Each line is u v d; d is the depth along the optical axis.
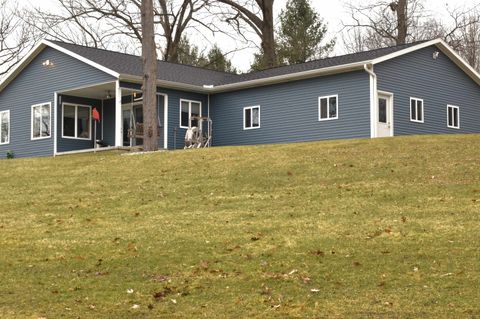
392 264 8.44
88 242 10.42
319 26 48.28
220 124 27.94
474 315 6.70
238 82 26.91
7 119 29.61
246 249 9.50
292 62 46.81
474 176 13.55
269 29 40.16
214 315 7.10
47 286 8.27
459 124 27.16
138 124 25.56
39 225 11.95
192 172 16.08
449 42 42.66
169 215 12.14
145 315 7.18
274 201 12.75
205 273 8.54
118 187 15.16
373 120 23.03
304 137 25.06
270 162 16.39
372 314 6.89
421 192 12.62
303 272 8.36
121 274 8.69
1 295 7.96
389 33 40.03
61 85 27.36
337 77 24.22
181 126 27.30
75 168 18.11
